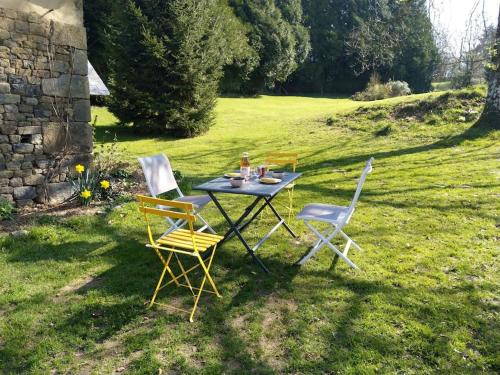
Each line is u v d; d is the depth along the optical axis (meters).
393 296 3.40
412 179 7.02
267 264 4.10
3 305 3.39
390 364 2.61
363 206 5.78
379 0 23.41
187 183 7.21
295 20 36.25
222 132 14.73
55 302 3.43
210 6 14.75
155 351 2.78
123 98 13.99
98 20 22.44
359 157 9.07
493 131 9.43
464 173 7.11
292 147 10.84
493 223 4.87
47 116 5.96
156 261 4.20
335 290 3.54
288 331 2.98
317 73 37.84
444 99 11.79
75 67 6.21
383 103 13.23
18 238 4.67
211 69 14.72
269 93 37.41
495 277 3.65
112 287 3.67
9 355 2.76
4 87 5.45
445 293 3.42
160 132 14.58
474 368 2.55
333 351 2.74
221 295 3.52
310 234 4.88
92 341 2.91
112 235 4.88
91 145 6.59
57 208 5.81
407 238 4.60
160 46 13.01
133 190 6.74
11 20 5.43
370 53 14.33
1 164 5.52
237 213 5.73
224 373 2.57
